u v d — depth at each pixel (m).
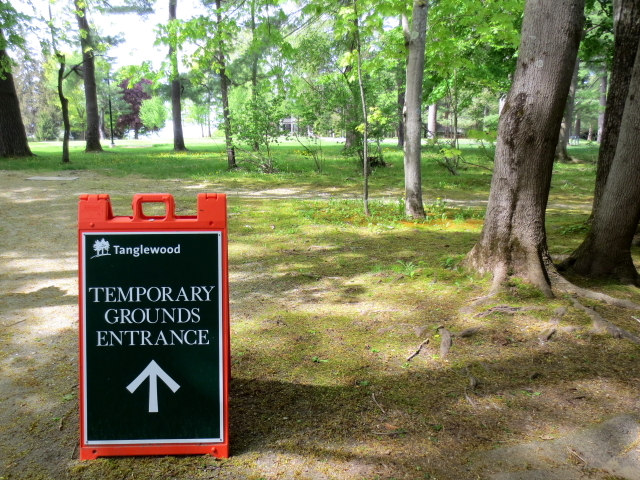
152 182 15.92
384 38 13.22
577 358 3.88
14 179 15.66
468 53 17.91
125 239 2.66
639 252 7.17
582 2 4.84
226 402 2.72
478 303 4.86
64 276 6.07
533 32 4.93
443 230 8.80
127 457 2.71
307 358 3.88
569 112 25.67
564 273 5.77
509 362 3.82
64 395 3.35
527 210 5.19
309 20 9.58
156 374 2.70
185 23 8.70
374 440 2.86
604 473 2.61
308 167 21.42
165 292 2.68
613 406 3.23
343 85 17.69
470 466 2.65
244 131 19.14
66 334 4.37
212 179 17.02
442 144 19.34
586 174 20.00
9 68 20.02
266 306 5.07
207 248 2.69
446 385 3.49
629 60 7.69
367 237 8.21
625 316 4.65
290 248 7.48
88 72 31.72
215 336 2.71
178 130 34.81
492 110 47.69
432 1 10.07
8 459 2.69
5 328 4.48
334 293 5.44
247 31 11.62
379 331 4.38
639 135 5.39
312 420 3.05
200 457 2.71
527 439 2.88
